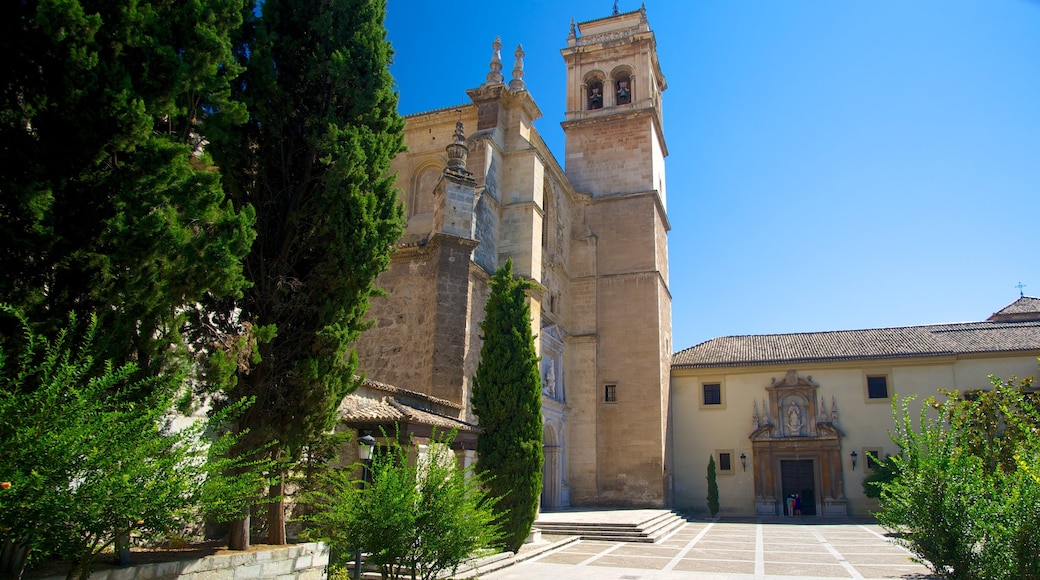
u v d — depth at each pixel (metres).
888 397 37.38
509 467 17.02
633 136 40.19
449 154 23.94
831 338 42.53
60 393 6.14
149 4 7.87
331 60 12.01
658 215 39.59
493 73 30.00
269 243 11.45
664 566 17.86
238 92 11.30
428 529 10.36
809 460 38.00
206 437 8.35
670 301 42.75
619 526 25.00
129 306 7.38
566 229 37.75
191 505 6.96
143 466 6.22
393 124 13.16
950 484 10.62
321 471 11.99
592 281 37.34
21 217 6.70
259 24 11.55
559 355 34.12
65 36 6.90
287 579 10.08
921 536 10.77
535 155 28.95
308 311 11.30
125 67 7.70
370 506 10.38
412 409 16.77
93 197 7.34
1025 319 43.72
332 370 11.12
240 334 10.34
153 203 7.59
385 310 23.08
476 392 18.06
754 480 38.34
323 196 11.34
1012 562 9.23
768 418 39.12
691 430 40.19
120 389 7.03
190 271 7.95
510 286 18.83
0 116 6.80
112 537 6.50
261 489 10.50
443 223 22.62
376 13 13.14
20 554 6.54
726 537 26.23
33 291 6.74
